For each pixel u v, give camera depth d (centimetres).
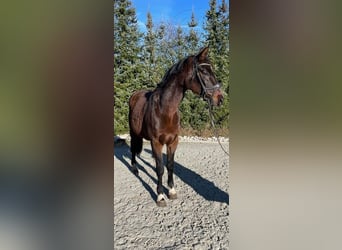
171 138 282
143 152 568
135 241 216
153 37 770
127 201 305
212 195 320
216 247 207
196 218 260
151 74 757
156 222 252
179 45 775
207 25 718
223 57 664
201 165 458
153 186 356
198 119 728
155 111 274
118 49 708
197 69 245
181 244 212
